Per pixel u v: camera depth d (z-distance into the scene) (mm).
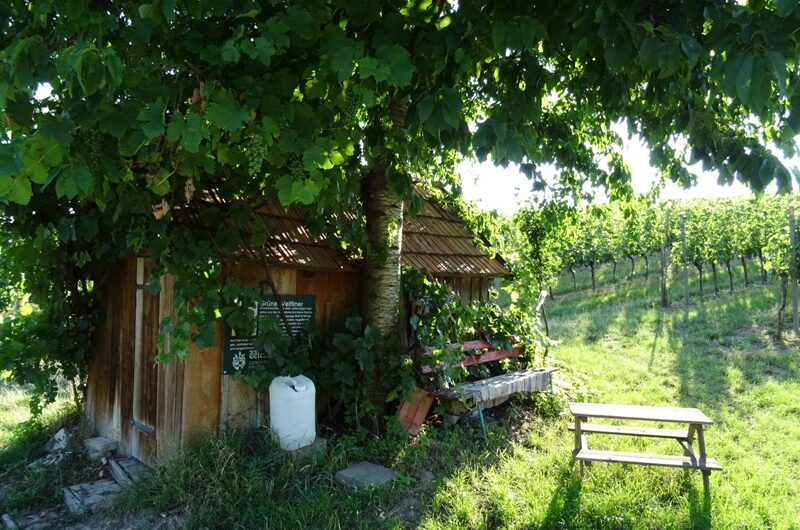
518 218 8469
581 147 6125
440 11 3148
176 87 2689
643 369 8875
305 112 2805
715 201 23344
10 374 5312
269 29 2420
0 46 2662
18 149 2006
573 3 2809
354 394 5137
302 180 2748
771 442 5711
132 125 2369
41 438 5727
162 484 4121
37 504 4395
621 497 4340
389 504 4109
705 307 14031
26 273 5406
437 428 5664
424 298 5934
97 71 2000
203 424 4531
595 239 19828
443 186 8086
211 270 4305
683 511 4184
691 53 2049
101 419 5609
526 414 6492
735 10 2133
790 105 2301
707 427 6168
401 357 5367
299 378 4676
